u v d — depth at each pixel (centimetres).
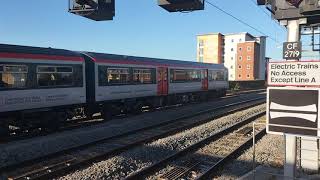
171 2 1262
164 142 1352
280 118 718
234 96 4022
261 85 6419
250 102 3225
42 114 1602
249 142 1368
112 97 2038
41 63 1561
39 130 1655
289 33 738
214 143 1384
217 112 2372
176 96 2820
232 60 12431
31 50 1529
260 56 11925
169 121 1877
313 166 924
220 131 1556
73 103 1733
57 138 1425
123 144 1329
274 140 1438
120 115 2234
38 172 968
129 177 902
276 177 864
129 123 1853
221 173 992
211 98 3512
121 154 1159
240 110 2559
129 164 1066
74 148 1214
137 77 2275
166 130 1645
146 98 2427
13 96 1441
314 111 687
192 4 1267
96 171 977
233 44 12425
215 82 3472
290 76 711
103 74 1964
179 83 2803
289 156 764
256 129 1705
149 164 1091
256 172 912
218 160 1135
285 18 730
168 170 1009
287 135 714
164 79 2594
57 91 1641
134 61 2250
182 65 2858
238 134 1578
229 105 2795
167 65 2636
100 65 1941
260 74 11856
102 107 2014
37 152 1206
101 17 1162
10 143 1348
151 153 1204
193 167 1040
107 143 1345
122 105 2173
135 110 2294
